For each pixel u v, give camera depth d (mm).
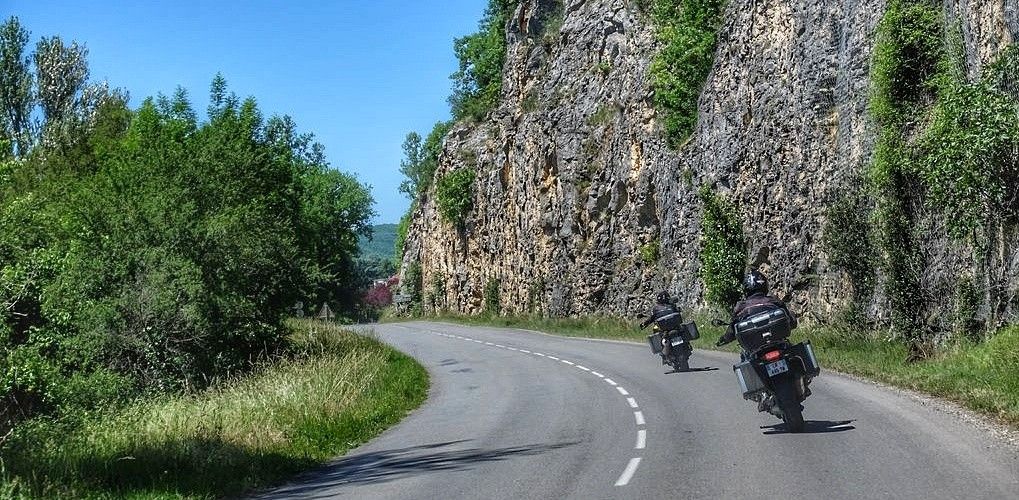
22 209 25266
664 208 44969
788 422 12078
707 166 39562
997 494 7922
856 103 28672
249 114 38156
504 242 67938
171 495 10531
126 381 24125
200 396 22781
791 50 33969
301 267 32031
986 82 18391
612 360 28500
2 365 22844
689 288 40906
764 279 12672
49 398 23375
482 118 78875
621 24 53062
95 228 26719
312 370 22859
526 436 14125
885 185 23266
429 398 22188
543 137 59844
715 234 36125
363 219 97000
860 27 29344
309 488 11195
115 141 43875
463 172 76125
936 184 19219
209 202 30391
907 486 8484
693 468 10164
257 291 30219
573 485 9797
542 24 66438
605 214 51875
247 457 12531
